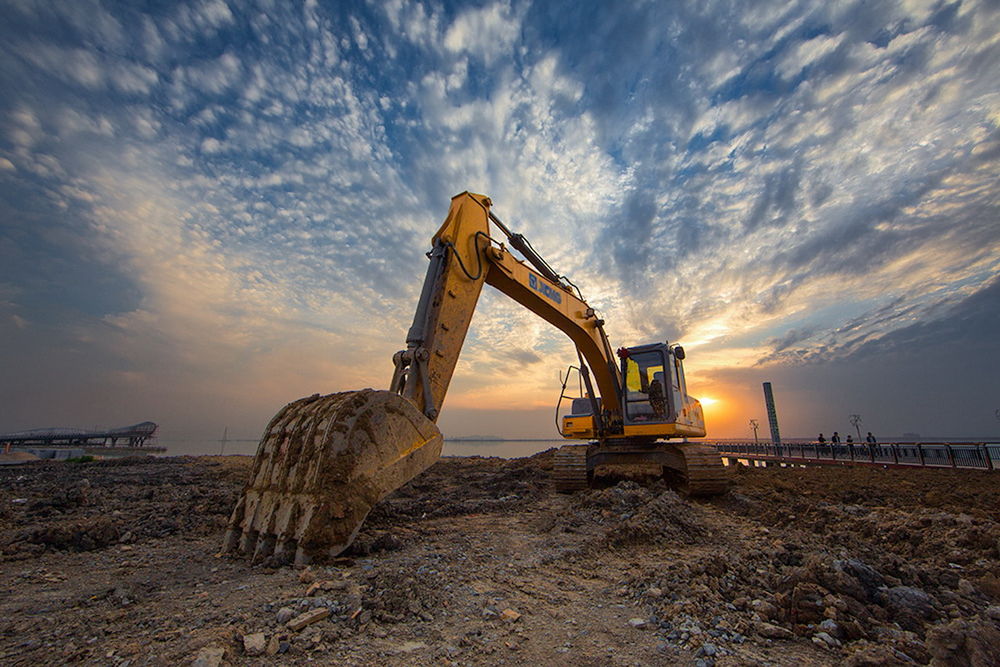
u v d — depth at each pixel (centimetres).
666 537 579
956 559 466
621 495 805
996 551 461
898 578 390
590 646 294
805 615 326
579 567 475
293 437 523
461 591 388
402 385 625
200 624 304
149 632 295
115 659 255
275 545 457
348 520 457
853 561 384
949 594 357
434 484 1281
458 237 740
